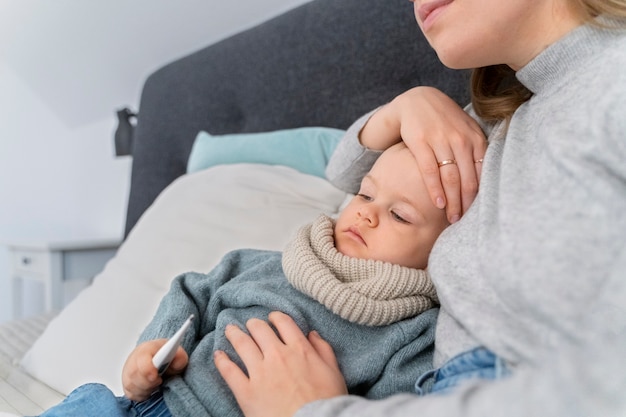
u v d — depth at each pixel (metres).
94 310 1.02
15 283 2.13
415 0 0.64
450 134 0.70
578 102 0.51
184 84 1.80
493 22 0.58
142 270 1.08
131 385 0.57
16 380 0.98
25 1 2.10
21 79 2.63
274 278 0.71
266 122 1.54
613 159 0.45
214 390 0.57
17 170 2.65
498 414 0.30
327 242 0.68
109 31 2.10
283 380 0.53
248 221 1.09
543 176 0.48
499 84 0.79
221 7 1.82
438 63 1.11
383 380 0.59
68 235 2.74
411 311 0.63
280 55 1.47
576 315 0.38
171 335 0.66
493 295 0.48
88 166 2.68
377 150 0.84
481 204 0.55
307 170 1.26
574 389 0.30
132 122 2.35
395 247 0.67
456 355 0.49
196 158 1.49
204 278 0.76
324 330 0.63
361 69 1.26
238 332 0.61
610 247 0.41
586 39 0.57
